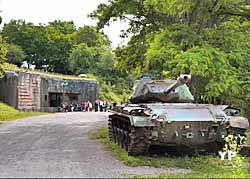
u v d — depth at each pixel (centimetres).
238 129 1234
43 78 4559
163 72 1741
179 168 1036
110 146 1459
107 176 916
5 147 1453
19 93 4069
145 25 2191
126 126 1317
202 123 1172
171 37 1686
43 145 1506
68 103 4934
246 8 1800
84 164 1086
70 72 7275
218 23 1861
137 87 1424
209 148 1299
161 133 1171
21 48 7138
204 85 1678
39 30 7531
